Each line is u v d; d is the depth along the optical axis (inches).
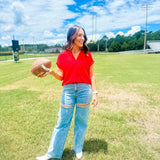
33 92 238.7
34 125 127.1
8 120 137.2
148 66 557.6
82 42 72.1
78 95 76.7
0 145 101.1
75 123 85.7
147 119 139.2
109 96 209.6
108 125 125.5
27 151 95.0
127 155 90.5
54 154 83.6
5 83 318.7
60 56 75.7
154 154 91.4
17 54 947.3
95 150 95.1
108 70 475.2
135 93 222.4
